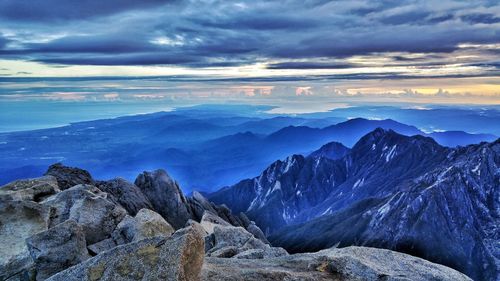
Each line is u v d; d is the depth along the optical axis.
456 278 25.12
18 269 31.42
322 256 25.83
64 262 31.44
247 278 21.84
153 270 17.66
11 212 37.16
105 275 17.92
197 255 18.97
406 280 23.34
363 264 24.56
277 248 35.94
